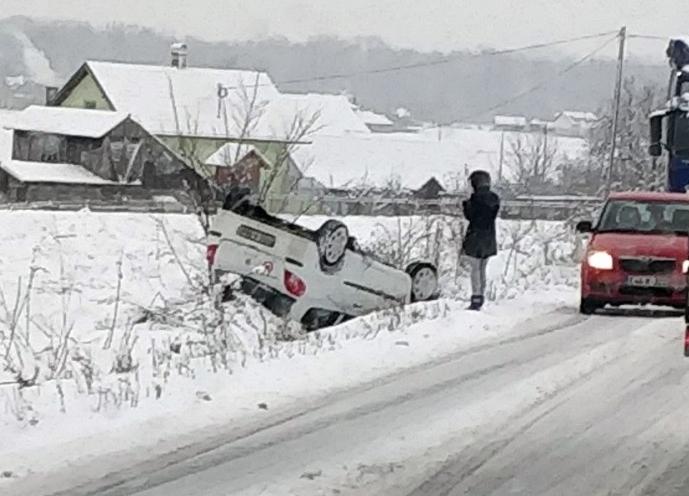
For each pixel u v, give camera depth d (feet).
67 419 34.63
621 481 28.71
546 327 55.52
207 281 64.49
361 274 60.64
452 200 119.96
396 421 35.14
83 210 112.27
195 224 102.83
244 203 61.05
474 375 42.80
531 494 27.40
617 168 192.54
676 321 58.08
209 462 30.07
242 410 36.47
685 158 65.51
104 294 81.10
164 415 35.50
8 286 83.92
